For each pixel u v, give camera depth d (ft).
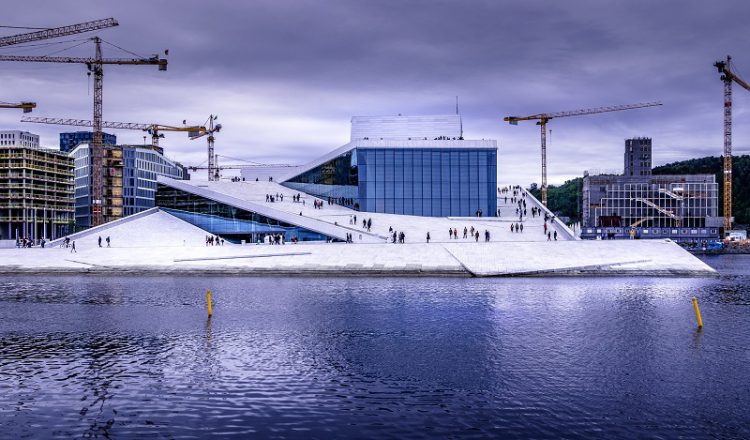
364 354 98.53
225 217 326.44
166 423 69.26
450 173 354.33
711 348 101.91
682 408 73.15
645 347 102.63
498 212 358.84
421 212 352.90
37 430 67.56
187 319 129.90
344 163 365.20
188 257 247.70
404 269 220.84
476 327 119.44
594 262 225.15
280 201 361.92
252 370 89.45
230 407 74.13
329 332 115.55
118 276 226.38
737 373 87.25
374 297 160.45
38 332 116.78
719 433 65.82
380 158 351.25
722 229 616.39
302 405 74.69
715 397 76.89
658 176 576.20
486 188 354.74
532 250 237.45
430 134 385.29
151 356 97.71
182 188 340.59
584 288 178.60
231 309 142.20
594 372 87.81
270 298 160.04
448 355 97.60
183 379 85.20
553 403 75.00
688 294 165.58
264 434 66.03
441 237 285.23
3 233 511.40
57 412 72.84
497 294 165.17
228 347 103.60
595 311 137.08
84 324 124.67
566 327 119.24
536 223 312.09
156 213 349.00
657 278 207.82
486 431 66.44
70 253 263.90
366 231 288.10
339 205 370.94
